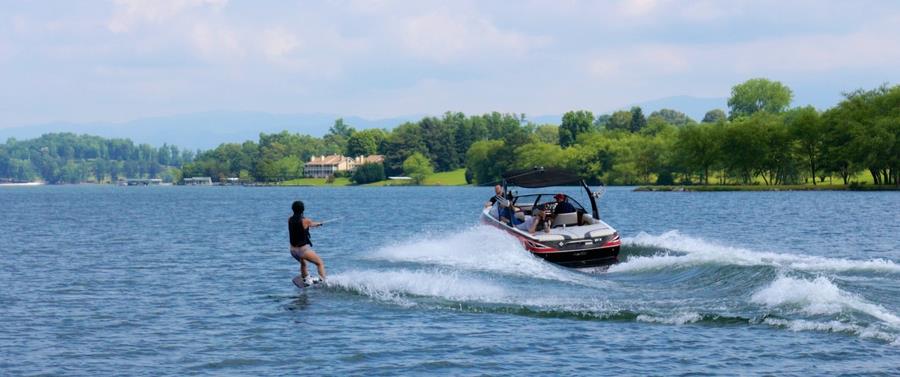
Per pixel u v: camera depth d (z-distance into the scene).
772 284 18.23
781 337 15.23
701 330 15.98
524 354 14.66
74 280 24.53
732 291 18.86
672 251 26.55
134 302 20.41
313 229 48.50
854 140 108.44
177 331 16.92
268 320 17.86
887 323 15.59
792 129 122.75
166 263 29.03
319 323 17.44
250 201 115.94
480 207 86.25
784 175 129.38
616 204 81.25
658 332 15.95
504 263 23.94
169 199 130.88
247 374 13.76
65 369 14.12
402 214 69.56
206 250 34.03
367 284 21.31
